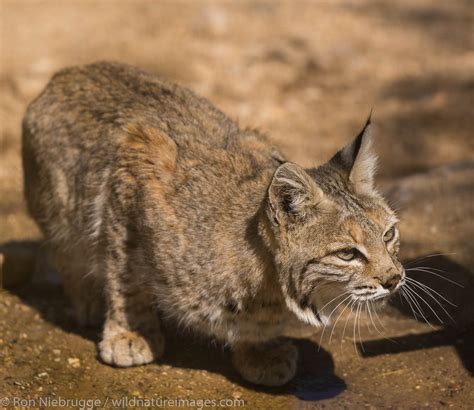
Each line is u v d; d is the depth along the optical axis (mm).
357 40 26516
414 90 22984
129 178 10922
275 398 10906
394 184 16531
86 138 11773
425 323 12383
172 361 11680
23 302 13219
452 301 12688
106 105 11930
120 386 11000
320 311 10242
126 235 11062
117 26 27188
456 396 10711
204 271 10305
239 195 10445
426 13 28938
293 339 12266
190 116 11633
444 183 15906
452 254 13695
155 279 10766
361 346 11977
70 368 11352
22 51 24859
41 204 12695
